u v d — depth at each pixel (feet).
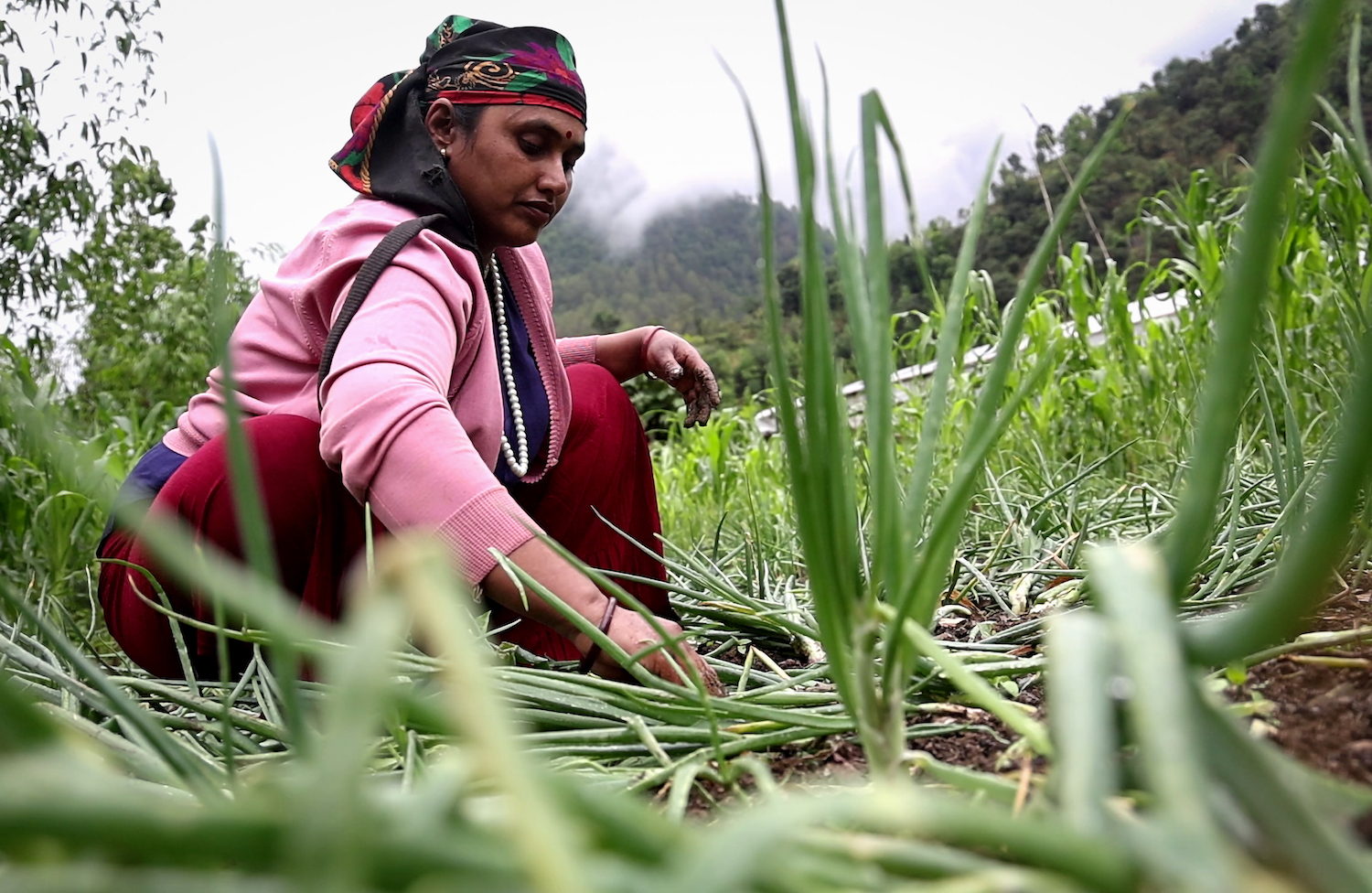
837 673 1.91
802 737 2.67
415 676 3.35
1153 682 1.01
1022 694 3.09
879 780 1.85
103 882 0.79
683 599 5.24
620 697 2.93
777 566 6.43
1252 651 1.25
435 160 5.29
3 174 12.81
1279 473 3.81
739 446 15.49
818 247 1.83
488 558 3.84
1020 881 1.05
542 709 3.19
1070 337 10.87
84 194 13.60
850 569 1.87
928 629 2.03
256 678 3.87
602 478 5.63
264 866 0.76
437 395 4.15
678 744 2.78
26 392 8.00
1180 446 7.92
